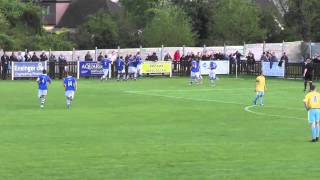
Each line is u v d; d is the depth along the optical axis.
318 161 25.56
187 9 142.62
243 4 134.62
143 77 93.19
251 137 32.94
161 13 129.38
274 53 99.88
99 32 136.25
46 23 180.62
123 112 45.94
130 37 137.38
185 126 37.69
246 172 23.19
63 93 63.81
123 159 25.92
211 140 31.72
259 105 52.03
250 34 132.38
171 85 77.00
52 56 92.12
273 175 22.64
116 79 89.06
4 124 38.44
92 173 22.95
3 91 66.00
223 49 104.88
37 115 43.78
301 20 135.00
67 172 23.12
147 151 28.02
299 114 45.06
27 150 28.22
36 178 22.03
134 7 152.12
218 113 45.47
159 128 36.69
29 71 88.06
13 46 115.38
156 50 103.38
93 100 56.03
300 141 31.47
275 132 35.06
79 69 92.00
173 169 23.73
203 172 23.14
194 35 131.75
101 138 32.28
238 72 97.38
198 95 62.09
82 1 185.50
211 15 140.38
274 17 146.50
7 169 23.67
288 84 78.62
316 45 102.69
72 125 38.03
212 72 78.19
